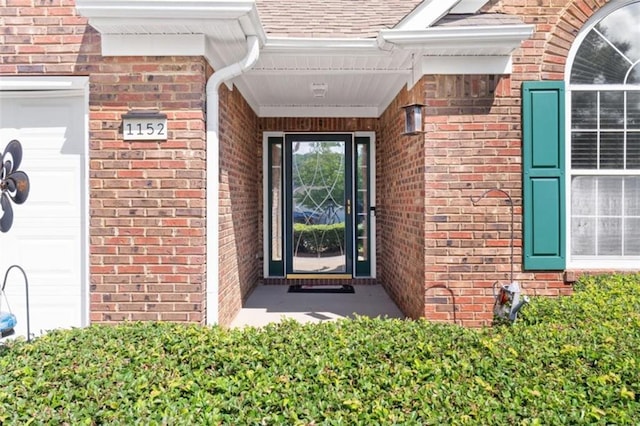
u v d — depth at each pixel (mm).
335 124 7836
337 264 8031
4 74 4270
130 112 4195
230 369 2656
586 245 5164
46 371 2580
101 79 4207
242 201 6270
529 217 4828
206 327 3525
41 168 4539
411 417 2033
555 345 3016
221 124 4812
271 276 7980
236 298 5762
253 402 2199
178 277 4199
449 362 2717
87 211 4324
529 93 4820
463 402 2191
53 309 4520
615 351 2877
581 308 4012
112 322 4180
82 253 4512
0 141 4566
